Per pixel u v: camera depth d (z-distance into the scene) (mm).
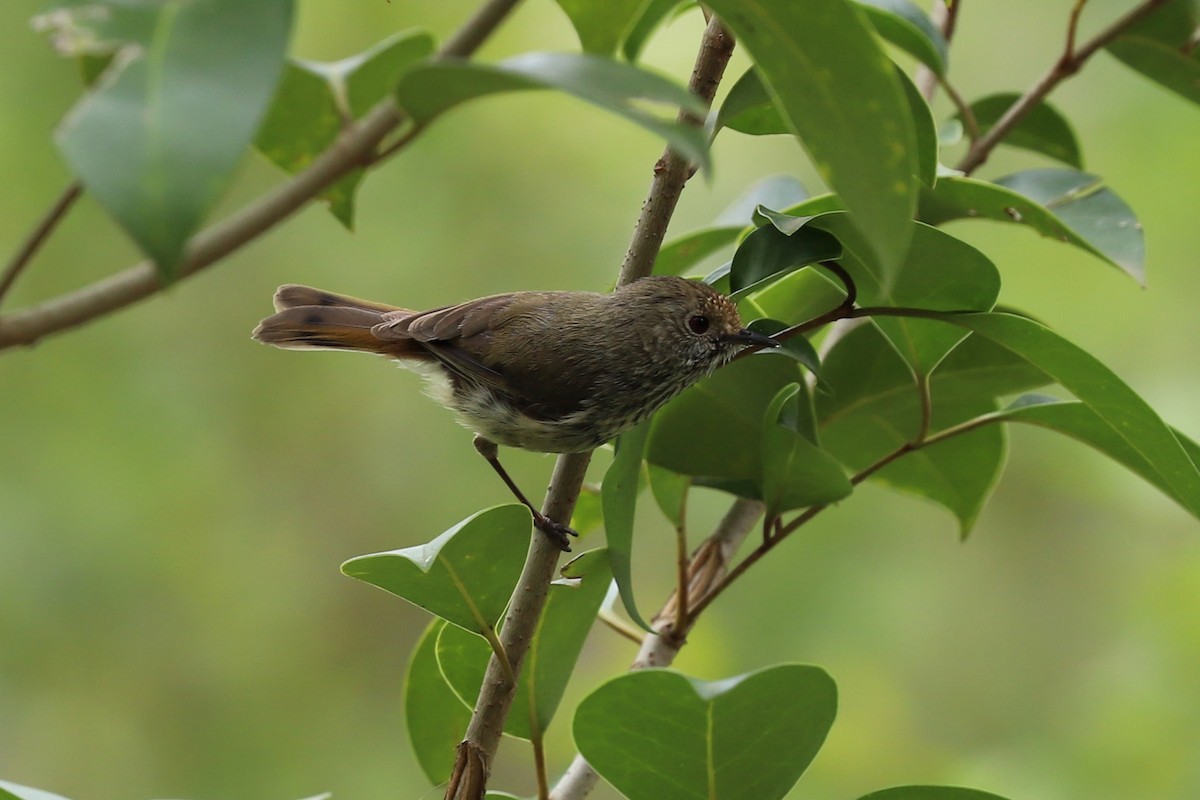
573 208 14289
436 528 13641
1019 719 11867
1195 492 4898
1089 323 12016
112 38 2596
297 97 4555
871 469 5328
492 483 13703
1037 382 5703
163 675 13172
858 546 12461
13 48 13266
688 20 13766
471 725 4508
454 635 4941
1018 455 12898
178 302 14125
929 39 5848
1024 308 12117
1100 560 12734
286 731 13469
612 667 12750
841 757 11578
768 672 4027
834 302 5883
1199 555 11008
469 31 2920
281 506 14031
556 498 4945
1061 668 12172
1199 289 12023
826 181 3281
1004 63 13523
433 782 5539
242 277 14188
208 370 14062
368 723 13883
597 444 6566
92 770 12773
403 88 2822
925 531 12828
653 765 4375
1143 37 6562
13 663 12578
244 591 13555
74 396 13281
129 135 2428
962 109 6191
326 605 13984
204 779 13078
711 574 5762
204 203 2385
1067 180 6066
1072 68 6430
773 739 4277
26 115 13203
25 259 3008
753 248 4727
